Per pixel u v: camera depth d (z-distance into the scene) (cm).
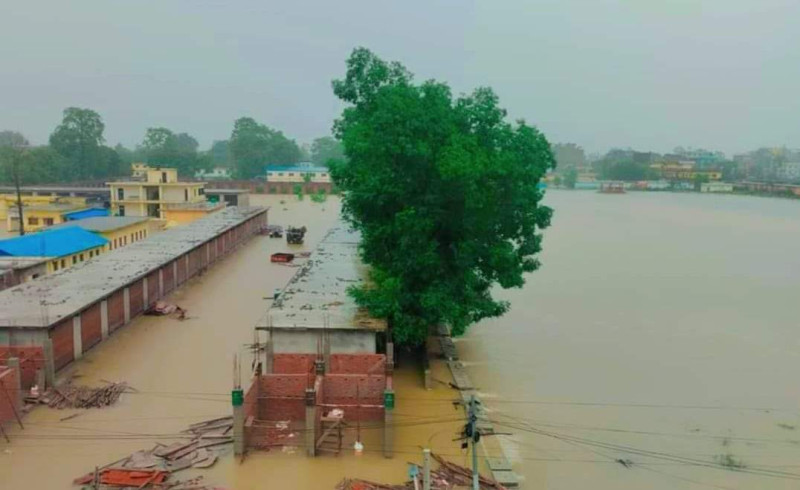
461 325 3092
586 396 3045
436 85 3081
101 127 13950
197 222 7156
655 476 2309
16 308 3120
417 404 2866
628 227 10781
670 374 3378
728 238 9425
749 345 3931
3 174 11512
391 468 2250
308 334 2834
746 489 2239
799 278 6194
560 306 4878
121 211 8494
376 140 3000
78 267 4244
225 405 2734
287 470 2208
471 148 2925
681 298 5219
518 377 3278
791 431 2706
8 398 2467
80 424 2530
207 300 4625
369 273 3988
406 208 3067
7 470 2172
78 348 3238
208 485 2091
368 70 3731
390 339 2995
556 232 9925
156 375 3084
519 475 2291
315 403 2302
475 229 3194
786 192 19275
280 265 6125
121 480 2088
